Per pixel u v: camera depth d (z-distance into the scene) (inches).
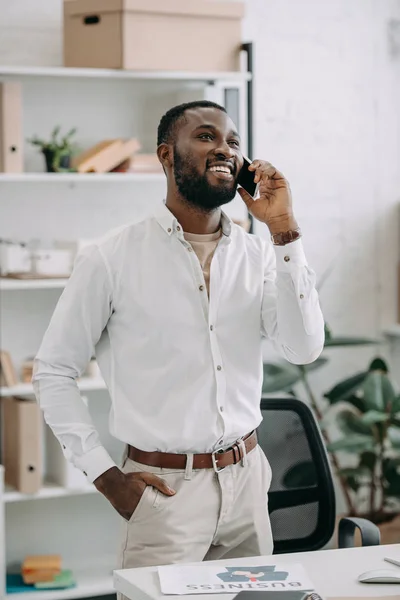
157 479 94.2
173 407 95.7
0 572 155.8
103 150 164.4
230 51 165.8
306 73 190.1
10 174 158.6
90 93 172.4
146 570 83.4
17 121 160.1
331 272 195.5
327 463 116.5
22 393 163.2
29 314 172.7
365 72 194.7
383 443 180.7
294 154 190.4
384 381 177.0
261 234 184.7
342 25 192.1
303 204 192.1
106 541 179.2
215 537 97.3
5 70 155.3
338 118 193.3
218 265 98.8
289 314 96.3
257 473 99.0
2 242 167.8
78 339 98.0
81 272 97.4
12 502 173.0
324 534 115.4
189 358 96.3
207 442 95.5
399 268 199.5
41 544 175.3
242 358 99.1
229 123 97.2
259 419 101.2
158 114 176.4
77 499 176.9
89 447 96.9
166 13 159.5
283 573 81.7
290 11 187.9
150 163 167.8
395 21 196.2
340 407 196.5
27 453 162.9
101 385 164.7
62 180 162.9
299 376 176.9
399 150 198.4
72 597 165.3
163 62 160.6
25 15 168.2
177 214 99.4
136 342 96.9
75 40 162.6
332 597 76.0
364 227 197.5
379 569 82.4
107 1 157.4
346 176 195.0
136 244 98.1
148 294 96.7
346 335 197.8
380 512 184.7
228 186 96.3
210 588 77.9
